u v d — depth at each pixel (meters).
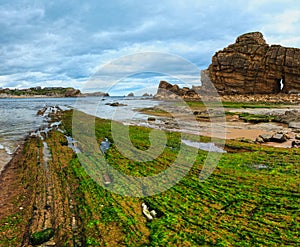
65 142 18.22
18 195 9.82
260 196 8.70
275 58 64.75
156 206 8.34
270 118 27.92
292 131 20.92
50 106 63.75
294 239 6.38
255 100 56.06
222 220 7.35
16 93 177.25
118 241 6.66
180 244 6.34
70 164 12.98
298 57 62.16
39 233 7.05
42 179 11.16
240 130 22.00
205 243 6.35
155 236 6.71
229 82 69.00
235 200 8.52
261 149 14.65
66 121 30.05
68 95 144.50
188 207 8.20
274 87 67.00
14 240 7.03
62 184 10.53
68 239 6.91
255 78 66.94
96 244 6.56
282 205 8.02
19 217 8.16
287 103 50.69
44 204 8.92
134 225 7.36
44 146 17.34
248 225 7.05
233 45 71.25
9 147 17.95
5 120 34.53
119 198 9.02
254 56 66.62
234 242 6.36
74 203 8.91
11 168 13.30
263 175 10.55
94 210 8.24
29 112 49.41
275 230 6.78
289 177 10.23
